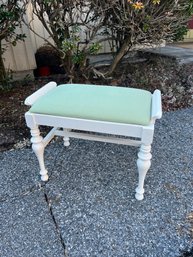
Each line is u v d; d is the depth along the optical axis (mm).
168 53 3387
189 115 2189
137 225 1183
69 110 1171
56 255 1062
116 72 2834
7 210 1284
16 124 2033
